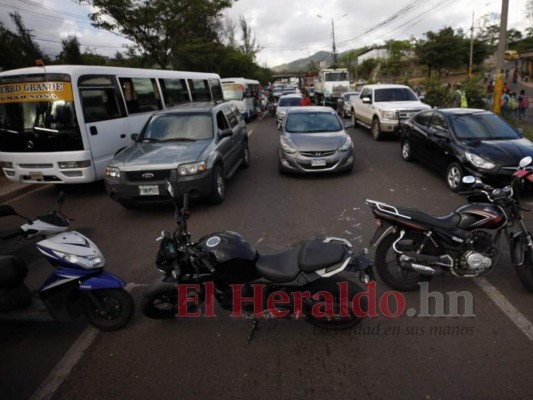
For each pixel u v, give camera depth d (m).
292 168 8.50
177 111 7.81
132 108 9.70
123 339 3.42
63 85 7.49
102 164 8.17
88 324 3.67
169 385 2.86
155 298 3.48
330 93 28.08
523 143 7.04
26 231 3.29
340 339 3.29
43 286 3.38
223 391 2.77
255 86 28.64
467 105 16.69
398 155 10.88
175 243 3.35
